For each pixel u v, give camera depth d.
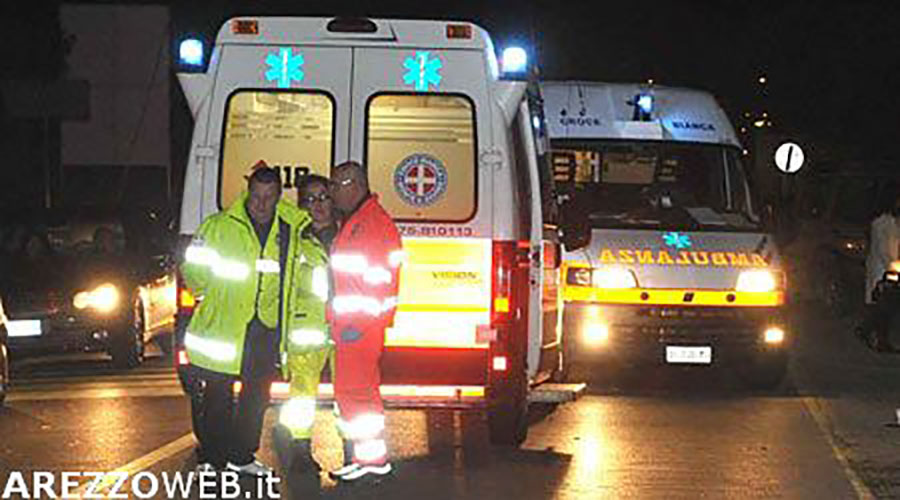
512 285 11.07
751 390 16.34
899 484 11.20
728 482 11.15
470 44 11.15
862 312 25.09
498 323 11.06
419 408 11.16
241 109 11.23
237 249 10.39
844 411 14.82
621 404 15.12
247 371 10.61
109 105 31.33
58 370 18.03
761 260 16.05
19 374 17.59
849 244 25.34
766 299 15.92
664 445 12.68
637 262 15.81
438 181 11.13
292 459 10.99
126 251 18.94
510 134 11.16
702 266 15.88
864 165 27.41
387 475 10.83
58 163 34.28
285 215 10.59
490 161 11.09
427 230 11.08
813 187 27.34
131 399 15.23
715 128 17.03
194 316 10.53
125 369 18.08
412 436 12.94
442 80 11.12
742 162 16.86
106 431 13.09
